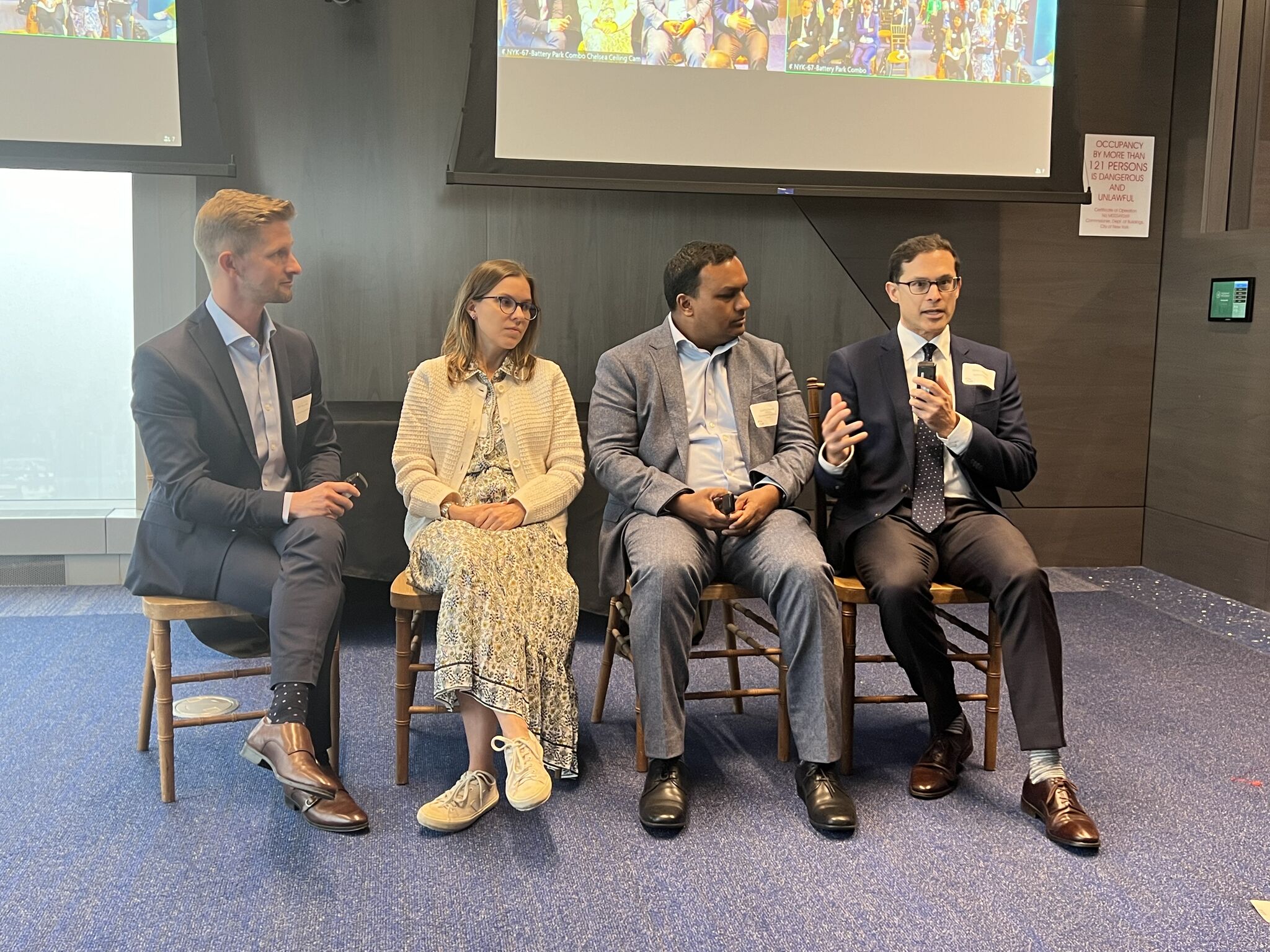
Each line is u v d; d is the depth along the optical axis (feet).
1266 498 12.03
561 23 11.75
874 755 8.13
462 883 6.13
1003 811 7.16
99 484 12.80
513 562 7.22
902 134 12.41
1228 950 5.56
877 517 7.91
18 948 5.40
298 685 6.69
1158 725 8.73
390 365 12.75
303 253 12.44
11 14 11.09
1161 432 13.91
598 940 5.57
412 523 7.88
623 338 13.05
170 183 12.21
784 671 7.85
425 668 7.40
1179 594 12.85
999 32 12.42
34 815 6.86
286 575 6.89
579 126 11.91
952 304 8.08
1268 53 11.87
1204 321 13.01
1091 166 13.53
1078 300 13.75
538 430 8.02
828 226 13.12
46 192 12.28
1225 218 12.25
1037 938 5.64
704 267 7.88
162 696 7.02
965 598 7.57
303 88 12.17
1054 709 6.93
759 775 7.72
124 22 11.25
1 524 12.26
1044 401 13.88
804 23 12.11
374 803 7.14
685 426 8.00
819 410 8.35
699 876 6.24
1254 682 9.78
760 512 7.57
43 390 12.54
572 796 7.31
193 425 7.16
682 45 11.96
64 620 11.05
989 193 12.57
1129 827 6.93
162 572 7.07
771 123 12.19
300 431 7.85
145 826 6.75
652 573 7.08
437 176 12.51
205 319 7.39
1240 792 7.48
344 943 5.51
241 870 6.23
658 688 7.06
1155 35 13.44
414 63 12.30
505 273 7.81
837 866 6.39
